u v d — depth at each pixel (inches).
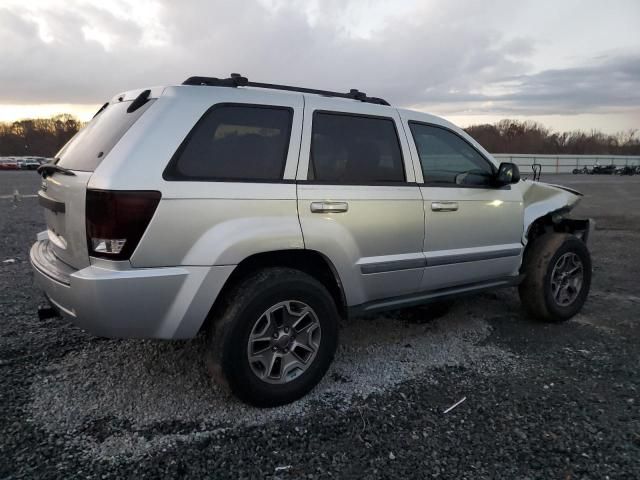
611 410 114.4
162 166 101.7
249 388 109.6
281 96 122.0
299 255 121.5
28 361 135.9
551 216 184.4
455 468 93.4
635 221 459.5
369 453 98.0
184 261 103.0
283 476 90.9
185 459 95.2
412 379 130.6
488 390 124.4
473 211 151.9
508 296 208.7
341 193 123.6
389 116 140.1
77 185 103.0
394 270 134.0
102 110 137.1
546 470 92.9
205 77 117.0
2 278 221.5
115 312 98.2
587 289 181.0
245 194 109.3
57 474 89.6
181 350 144.5
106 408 113.0
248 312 107.4
